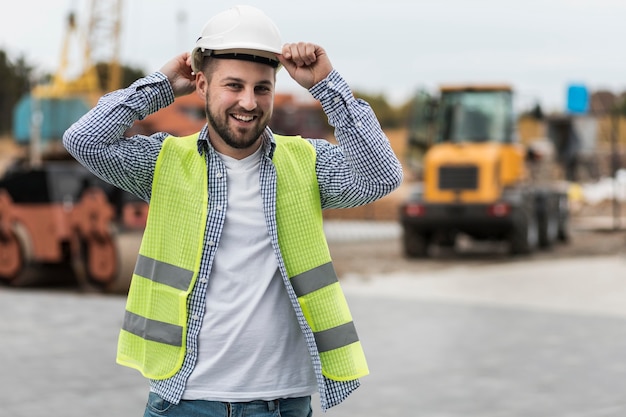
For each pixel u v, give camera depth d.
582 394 7.79
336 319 3.51
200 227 3.42
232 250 3.44
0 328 10.77
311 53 3.44
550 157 25.17
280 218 3.48
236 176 3.47
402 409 7.26
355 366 3.50
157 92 3.58
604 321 11.52
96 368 8.66
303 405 3.55
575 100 25.48
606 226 31.30
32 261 16.52
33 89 28.02
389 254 22.25
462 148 20.89
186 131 25.16
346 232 27.92
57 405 7.31
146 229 3.54
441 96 21.67
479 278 16.50
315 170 3.56
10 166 28.34
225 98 3.37
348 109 3.47
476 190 20.31
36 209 16.34
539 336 10.41
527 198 21.23
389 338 10.25
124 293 15.87
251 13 3.40
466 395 7.72
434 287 15.23
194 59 3.48
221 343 3.41
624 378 8.38
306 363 3.50
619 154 49.28
